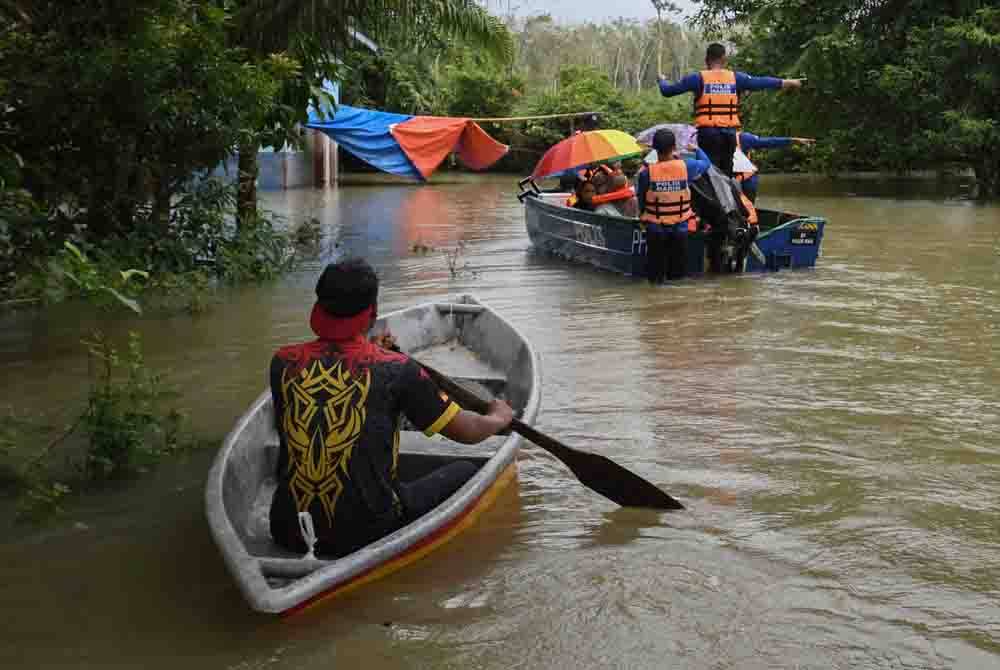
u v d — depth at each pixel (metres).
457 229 15.12
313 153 25.66
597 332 7.49
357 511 3.34
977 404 5.55
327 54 10.95
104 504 4.21
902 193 21.95
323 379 3.35
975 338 7.20
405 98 29.23
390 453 3.41
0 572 3.61
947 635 3.16
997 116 20.62
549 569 3.58
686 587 3.46
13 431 4.89
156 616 3.30
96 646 3.12
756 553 3.74
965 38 19.39
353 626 3.20
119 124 8.75
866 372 6.24
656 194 9.62
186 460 4.71
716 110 10.77
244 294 9.15
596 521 4.03
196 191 9.94
